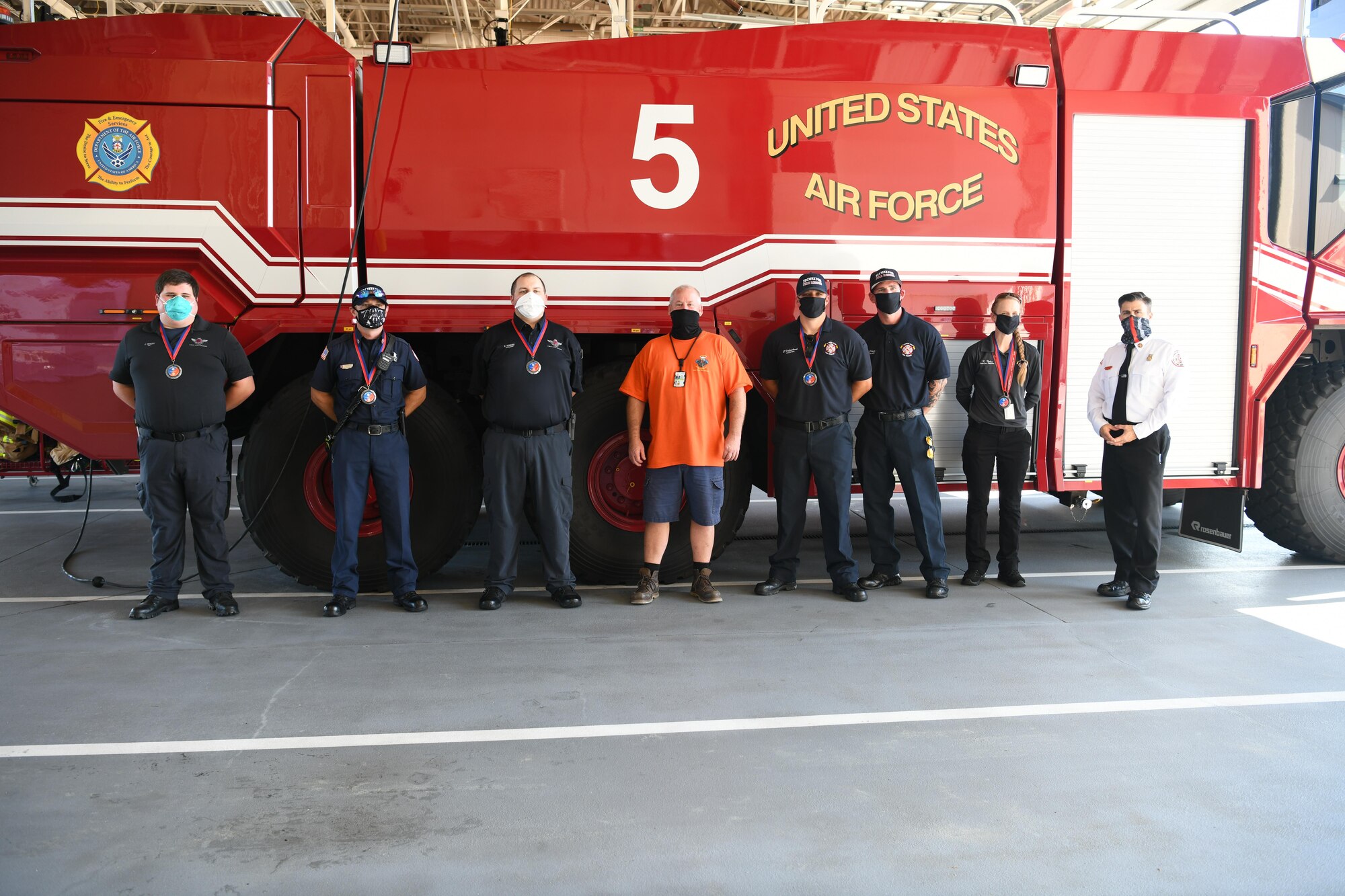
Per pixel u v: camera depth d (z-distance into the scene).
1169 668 3.71
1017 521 4.98
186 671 3.58
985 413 4.84
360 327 4.29
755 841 2.37
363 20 14.12
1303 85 5.17
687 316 4.44
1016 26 5.00
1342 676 3.63
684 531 4.96
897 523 6.92
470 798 2.59
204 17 4.41
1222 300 5.18
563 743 2.96
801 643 4.00
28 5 4.52
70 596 4.71
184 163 4.38
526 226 4.62
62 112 4.30
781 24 4.90
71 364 4.41
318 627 4.19
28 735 2.99
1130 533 4.73
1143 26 10.08
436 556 4.80
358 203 4.54
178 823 2.44
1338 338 5.57
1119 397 4.54
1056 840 2.39
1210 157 5.12
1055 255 5.04
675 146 4.73
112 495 8.11
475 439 4.85
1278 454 5.38
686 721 3.14
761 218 4.80
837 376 4.59
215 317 4.46
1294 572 5.37
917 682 3.53
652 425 4.57
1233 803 2.59
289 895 2.12
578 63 4.68
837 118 4.85
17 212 4.29
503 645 3.95
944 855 2.31
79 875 2.19
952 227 4.93
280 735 3.00
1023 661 3.78
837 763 2.83
